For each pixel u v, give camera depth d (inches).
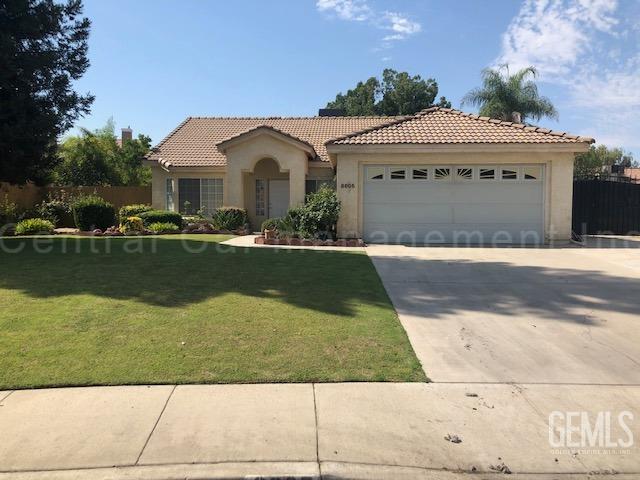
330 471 141.0
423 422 167.9
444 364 217.2
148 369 205.2
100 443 153.4
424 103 1966.0
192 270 404.2
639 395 188.7
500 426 166.1
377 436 159.2
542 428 165.0
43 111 592.4
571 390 192.7
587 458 149.2
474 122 682.2
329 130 966.4
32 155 601.6
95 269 406.0
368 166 654.5
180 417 169.2
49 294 318.3
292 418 169.2
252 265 432.8
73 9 609.0
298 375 202.1
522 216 644.1
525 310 302.4
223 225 765.9
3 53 533.6
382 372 206.2
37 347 226.7
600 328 267.3
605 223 786.8
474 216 649.6
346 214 652.1
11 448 150.7
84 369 204.7
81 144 1203.2
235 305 297.3
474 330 263.4
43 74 584.1
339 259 476.4
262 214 868.6
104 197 954.7
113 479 136.9
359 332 253.1
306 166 804.6
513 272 421.1
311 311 288.4
